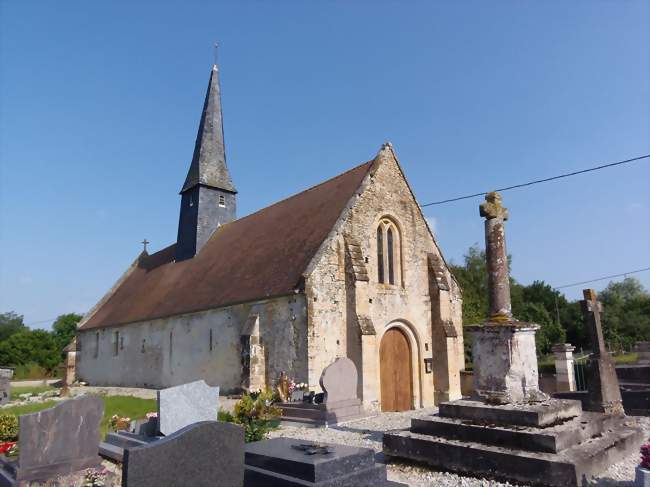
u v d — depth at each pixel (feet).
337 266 53.62
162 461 17.29
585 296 41.78
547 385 62.08
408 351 60.13
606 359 40.09
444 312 62.03
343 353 51.90
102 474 25.84
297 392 46.91
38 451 25.67
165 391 31.45
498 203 30.35
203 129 94.27
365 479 20.17
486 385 27.58
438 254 66.69
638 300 192.95
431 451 25.67
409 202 64.08
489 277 29.60
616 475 22.56
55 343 177.88
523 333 27.63
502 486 22.08
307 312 49.80
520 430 23.54
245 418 37.09
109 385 91.25
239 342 57.98
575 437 23.82
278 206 78.74
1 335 252.21
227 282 65.41
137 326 84.38
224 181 93.25
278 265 58.13
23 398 82.38
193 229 88.89
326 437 36.29
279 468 19.95
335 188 66.44
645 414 42.22
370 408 49.55
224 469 18.72
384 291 57.77
